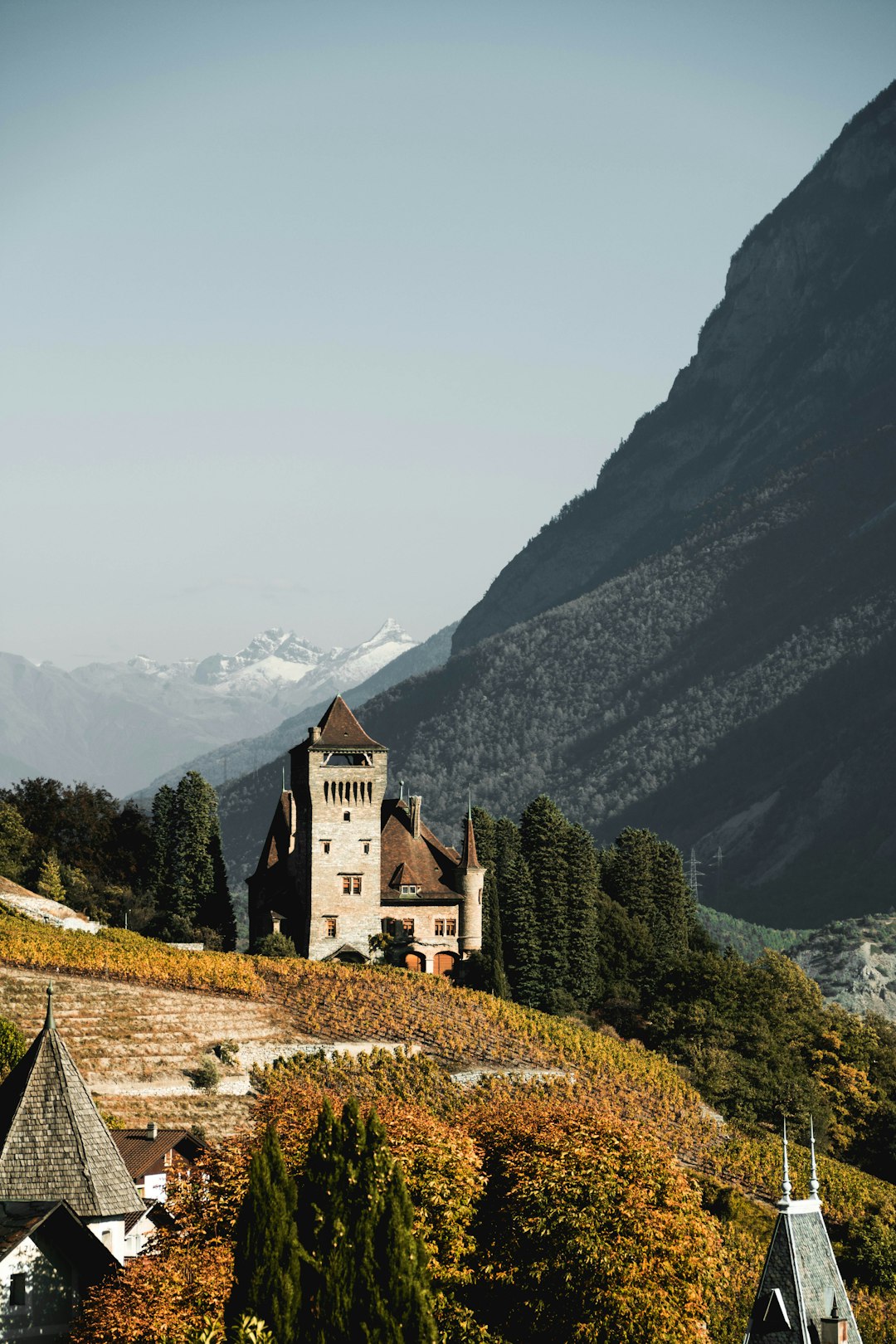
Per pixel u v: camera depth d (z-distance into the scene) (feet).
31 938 418.92
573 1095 409.69
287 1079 378.94
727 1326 284.20
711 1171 391.24
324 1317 171.83
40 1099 193.98
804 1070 495.41
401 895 513.45
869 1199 397.80
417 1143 238.48
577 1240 228.63
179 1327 169.17
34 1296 181.57
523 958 513.04
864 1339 312.50
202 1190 227.40
